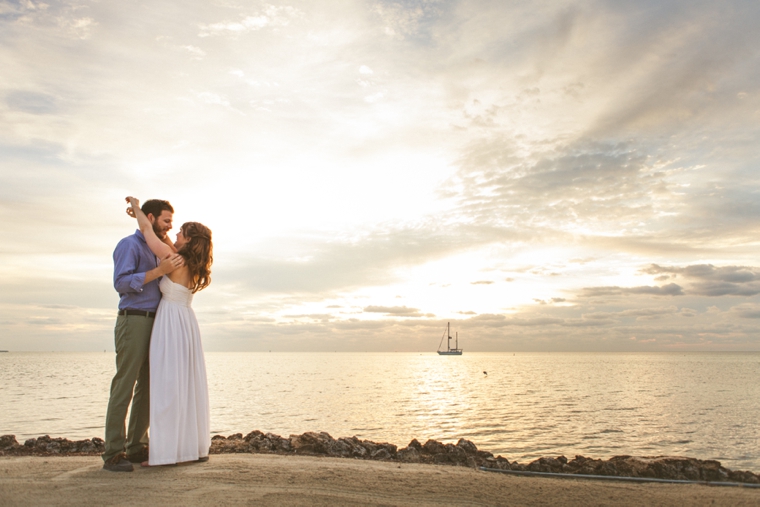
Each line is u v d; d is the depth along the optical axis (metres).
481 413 38.72
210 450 5.36
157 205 4.85
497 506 3.48
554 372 125.69
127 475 4.02
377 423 32.09
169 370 4.43
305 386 72.31
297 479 4.02
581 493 3.84
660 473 4.44
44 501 3.26
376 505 3.39
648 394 58.66
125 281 4.25
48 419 29.50
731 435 27.50
